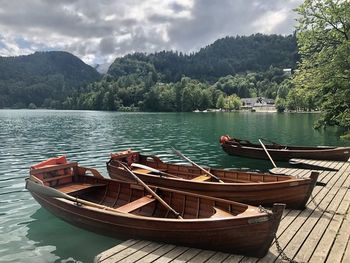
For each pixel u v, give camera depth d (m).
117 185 11.70
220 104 145.12
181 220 7.89
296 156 21.00
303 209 10.61
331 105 27.11
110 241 9.62
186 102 138.75
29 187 10.93
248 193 10.98
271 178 12.26
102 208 9.30
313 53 25.67
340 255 7.38
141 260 7.40
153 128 50.91
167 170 15.06
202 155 25.16
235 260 7.46
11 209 12.63
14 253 9.02
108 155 25.23
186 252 7.84
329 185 13.72
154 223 8.19
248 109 151.62
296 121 68.06
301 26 25.03
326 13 23.42
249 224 7.41
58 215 10.64
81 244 9.47
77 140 34.88
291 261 7.20
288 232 8.76
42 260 8.62
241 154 23.22
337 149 19.94
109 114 109.81
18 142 33.28
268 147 23.50
